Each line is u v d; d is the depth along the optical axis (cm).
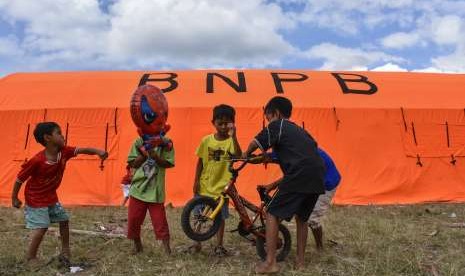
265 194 586
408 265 563
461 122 1230
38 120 1182
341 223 842
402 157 1191
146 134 596
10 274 542
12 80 1348
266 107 572
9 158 1162
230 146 614
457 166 1200
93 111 1187
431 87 1332
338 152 1184
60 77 1356
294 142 536
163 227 609
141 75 1354
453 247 675
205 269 551
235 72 1388
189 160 1158
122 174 1152
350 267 561
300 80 1328
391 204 1142
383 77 1396
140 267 564
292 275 532
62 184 1140
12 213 984
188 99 1212
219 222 595
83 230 802
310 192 528
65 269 562
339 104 1221
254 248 660
